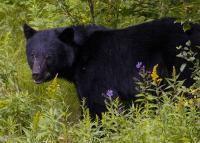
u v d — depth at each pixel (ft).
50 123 32.63
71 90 43.24
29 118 38.45
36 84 43.21
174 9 41.70
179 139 30.71
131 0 44.60
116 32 39.88
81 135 32.01
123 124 32.04
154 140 30.50
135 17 46.96
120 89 39.24
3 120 36.52
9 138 33.91
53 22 47.73
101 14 46.55
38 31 40.32
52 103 37.52
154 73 33.01
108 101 38.83
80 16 46.62
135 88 39.01
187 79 38.17
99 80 39.29
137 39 39.40
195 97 32.63
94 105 39.42
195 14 39.27
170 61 38.55
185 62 38.11
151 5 44.14
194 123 31.12
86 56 39.55
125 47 39.37
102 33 40.01
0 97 40.50
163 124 31.09
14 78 43.50
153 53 38.99
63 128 32.60
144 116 34.55
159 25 39.42
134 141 30.60
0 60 43.86
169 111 32.32
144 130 31.14
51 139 32.37
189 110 32.89
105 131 31.94
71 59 39.58
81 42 39.73
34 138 32.22
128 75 39.14
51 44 39.34
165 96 33.68
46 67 39.24
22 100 38.60
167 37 38.83
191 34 38.50
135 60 39.14
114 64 39.24
